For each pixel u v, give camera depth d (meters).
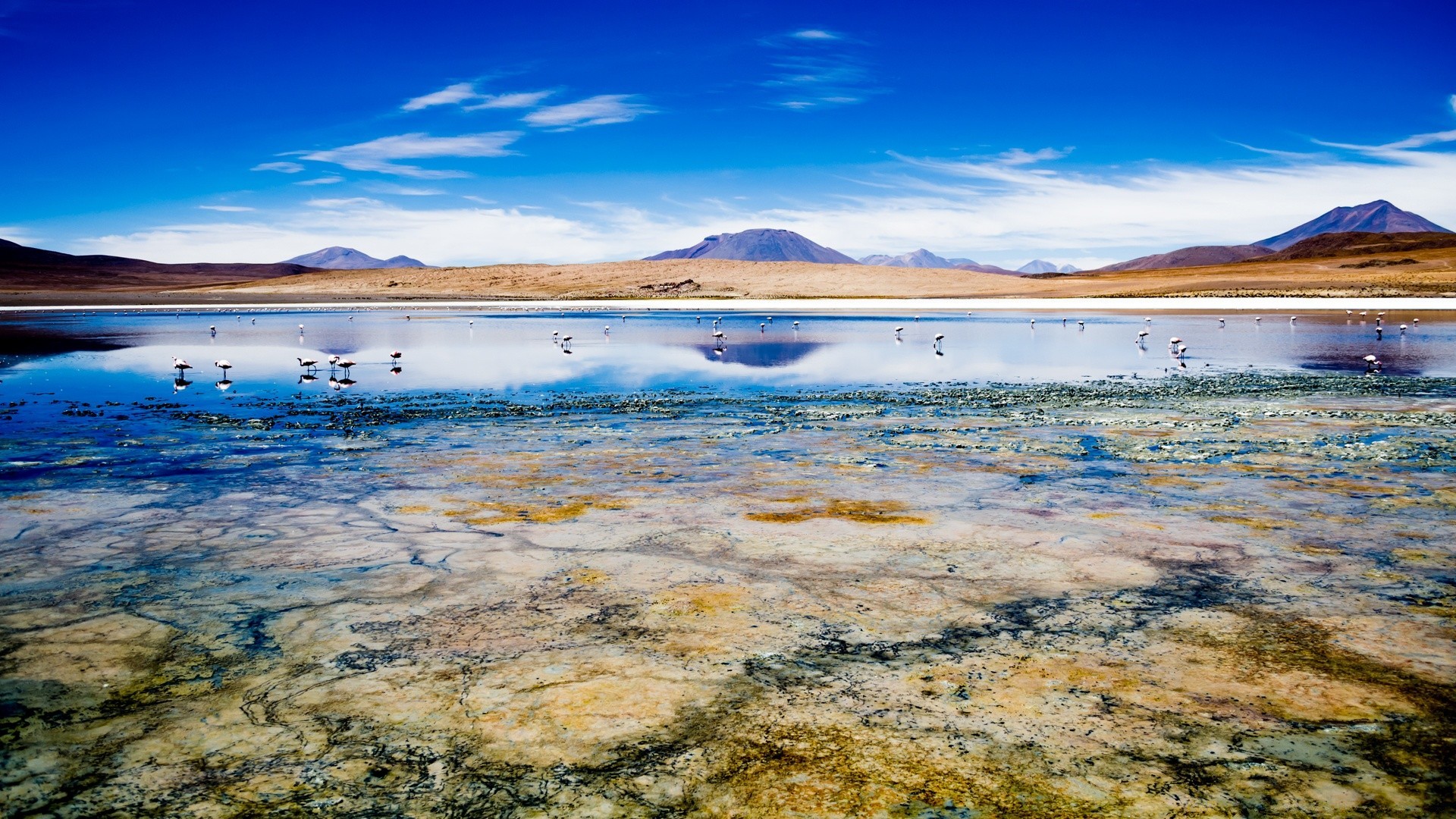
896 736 4.58
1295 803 3.94
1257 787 4.07
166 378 26.25
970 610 6.45
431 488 10.89
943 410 18.95
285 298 123.12
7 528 8.97
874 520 9.14
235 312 83.69
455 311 87.06
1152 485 10.95
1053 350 37.62
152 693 5.15
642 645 5.80
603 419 17.75
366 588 7.01
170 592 6.93
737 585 7.03
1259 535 8.51
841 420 17.41
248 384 24.75
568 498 10.28
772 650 5.72
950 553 7.93
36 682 5.30
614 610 6.48
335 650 5.76
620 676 5.33
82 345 40.22
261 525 9.07
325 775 4.27
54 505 10.02
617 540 8.38
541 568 7.50
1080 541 8.32
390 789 4.16
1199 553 7.89
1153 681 5.21
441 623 6.24
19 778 4.25
